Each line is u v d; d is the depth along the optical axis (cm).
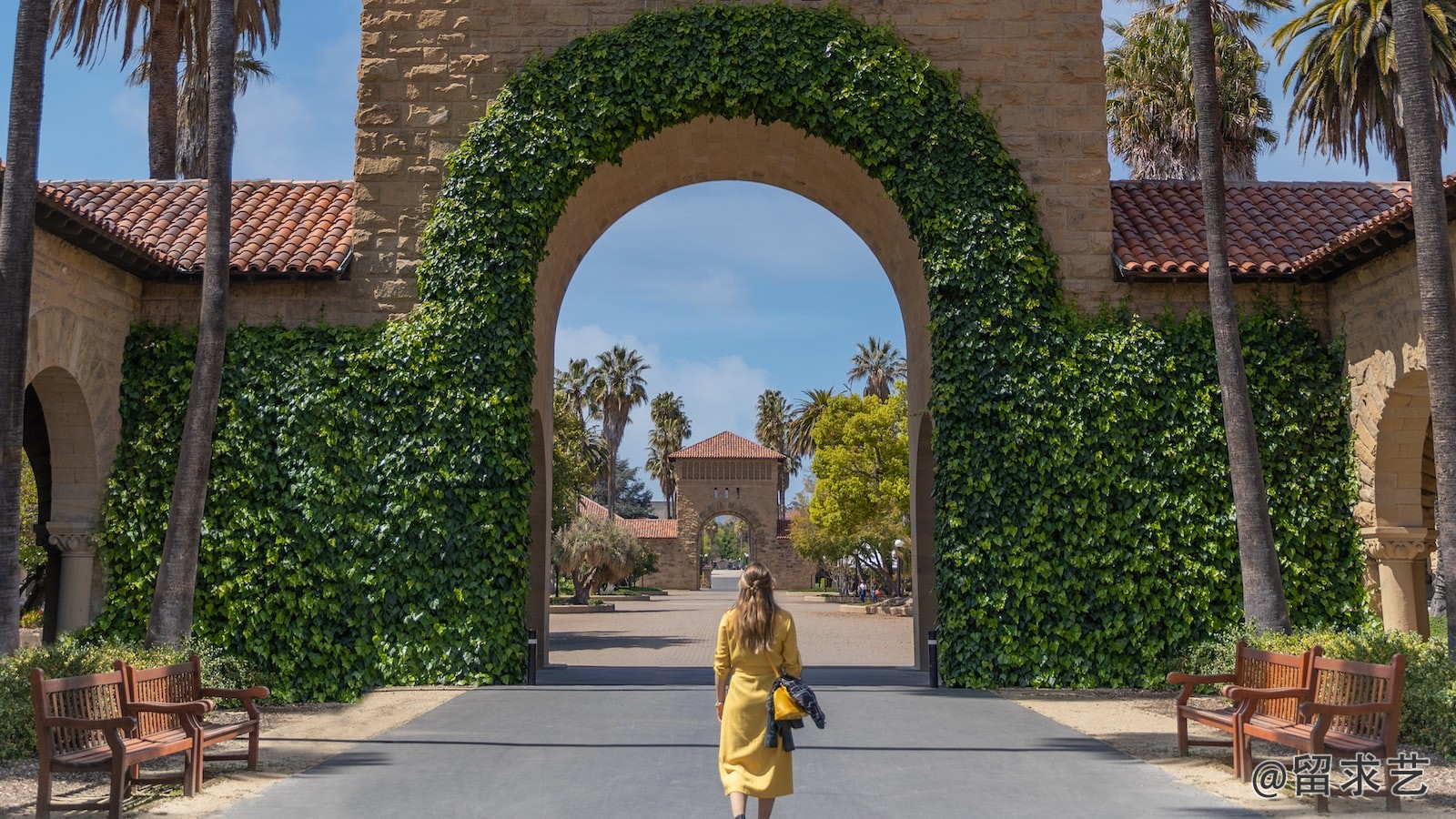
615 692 1421
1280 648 1230
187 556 1300
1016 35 1711
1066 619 1529
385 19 1728
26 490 2606
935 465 1616
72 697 784
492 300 1612
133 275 1599
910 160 1639
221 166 1349
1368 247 1435
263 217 1777
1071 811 734
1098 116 1694
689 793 792
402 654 1514
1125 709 1292
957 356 1590
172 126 2633
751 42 1667
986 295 1600
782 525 8612
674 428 10050
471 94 1703
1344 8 2648
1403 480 1511
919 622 1923
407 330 1612
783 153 1852
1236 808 743
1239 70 3033
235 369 1596
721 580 12744
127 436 1573
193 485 1313
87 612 1527
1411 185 1141
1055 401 1581
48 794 712
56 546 1533
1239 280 1628
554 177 1648
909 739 1047
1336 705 746
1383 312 1481
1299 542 1555
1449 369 1094
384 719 1207
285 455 1571
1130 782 835
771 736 612
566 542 4944
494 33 1714
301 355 1606
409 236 1670
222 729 858
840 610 5203
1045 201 1672
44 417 1633
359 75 1712
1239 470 1370
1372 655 1097
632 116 1667
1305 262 1562
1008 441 1566
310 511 1546
